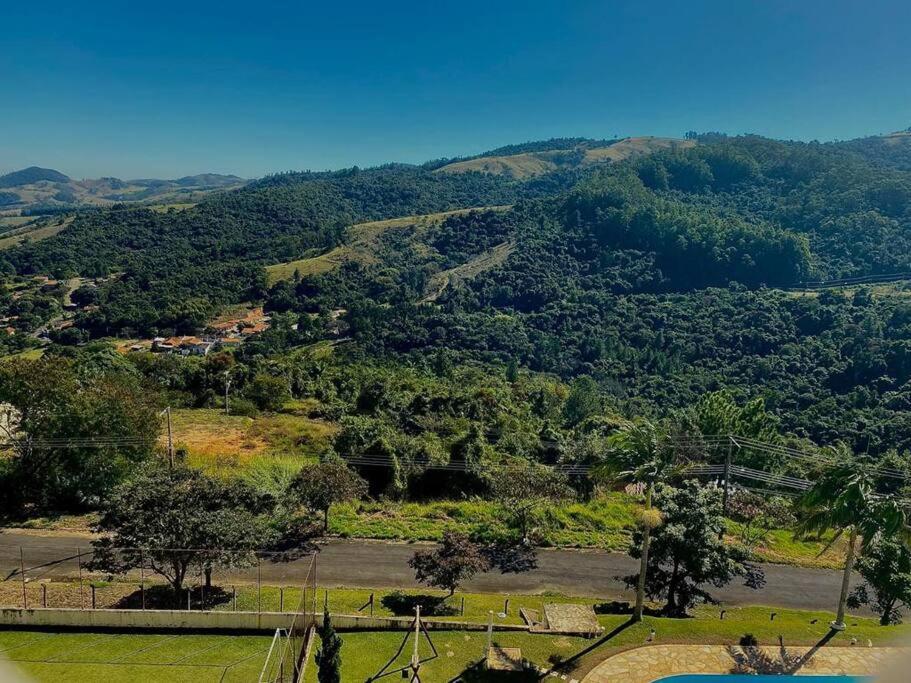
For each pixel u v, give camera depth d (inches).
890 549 906.7
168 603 895.1
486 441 1713.8
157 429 1408.7
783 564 1230.9
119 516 864.3
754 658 751.1
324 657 605.0
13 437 1321.4
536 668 711.7
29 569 1008.2
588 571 1129.4
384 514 1346.0
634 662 732.7
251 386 2385.6
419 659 730.8
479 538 1242.6
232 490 967.0
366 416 2085.4
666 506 911.0
